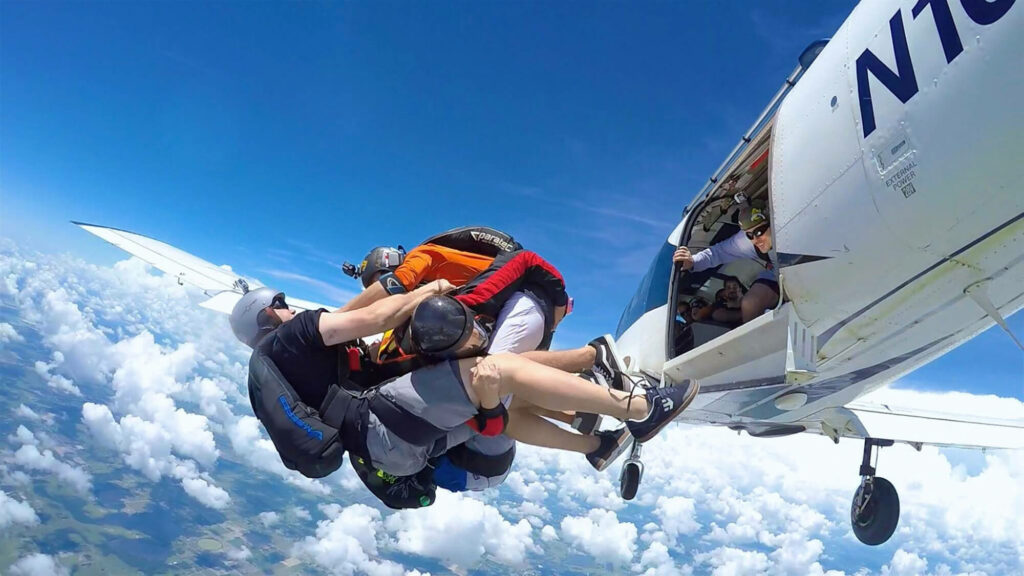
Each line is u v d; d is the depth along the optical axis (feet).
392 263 11.99
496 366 9.05
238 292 17.97
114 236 20.16
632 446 20.40
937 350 16.14
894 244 11.68
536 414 11.96
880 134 10.98
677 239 21.20
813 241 13.33
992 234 10.36
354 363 10.34
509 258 10.93
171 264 19.11
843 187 12.14
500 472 11.27
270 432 9.11
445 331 8.61
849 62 11.86
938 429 24.85
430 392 9.04
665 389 9.95
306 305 21.39
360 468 10.39
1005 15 8.13
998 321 11.66
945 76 9.39
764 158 17.71
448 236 12.12
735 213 21.08
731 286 20.61
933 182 10.18
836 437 24.67
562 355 11.19
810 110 13.10
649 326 21.53
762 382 16.55
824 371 16.78
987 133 8.95
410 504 10.74
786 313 14.64
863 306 13.61
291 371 9.32
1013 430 25.46
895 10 10.64
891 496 23.43
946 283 12.10
